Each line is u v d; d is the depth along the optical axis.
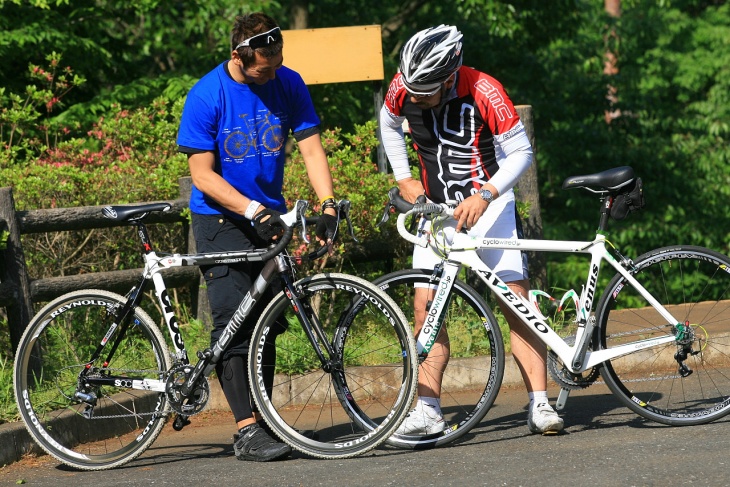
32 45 19.09
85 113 18.48
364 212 12.09
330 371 8.41
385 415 8.55
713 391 9.27
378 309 8.29
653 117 33.47
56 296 10.98
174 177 13.07
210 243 8.49
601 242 8.73
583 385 8.81
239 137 8.30
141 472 8.23
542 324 8.60
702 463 7.28
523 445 8.31
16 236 10.56
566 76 32.47
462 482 7.18
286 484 7.42
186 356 8.60
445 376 10.66
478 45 30.47
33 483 8.04
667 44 36.28
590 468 7.34
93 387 8.83
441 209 8.34
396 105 8.66
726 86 34.78
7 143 16.17
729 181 32.59
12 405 9.38
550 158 31.62
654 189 32.19
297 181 12.00
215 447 9.09
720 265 8.85
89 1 20.80
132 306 8.69
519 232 8.77
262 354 8.37
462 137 8.43
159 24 23.12
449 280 8.55
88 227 11.19
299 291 8.35
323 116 21.23
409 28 31.48
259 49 7.95
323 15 31.06
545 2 27.70
